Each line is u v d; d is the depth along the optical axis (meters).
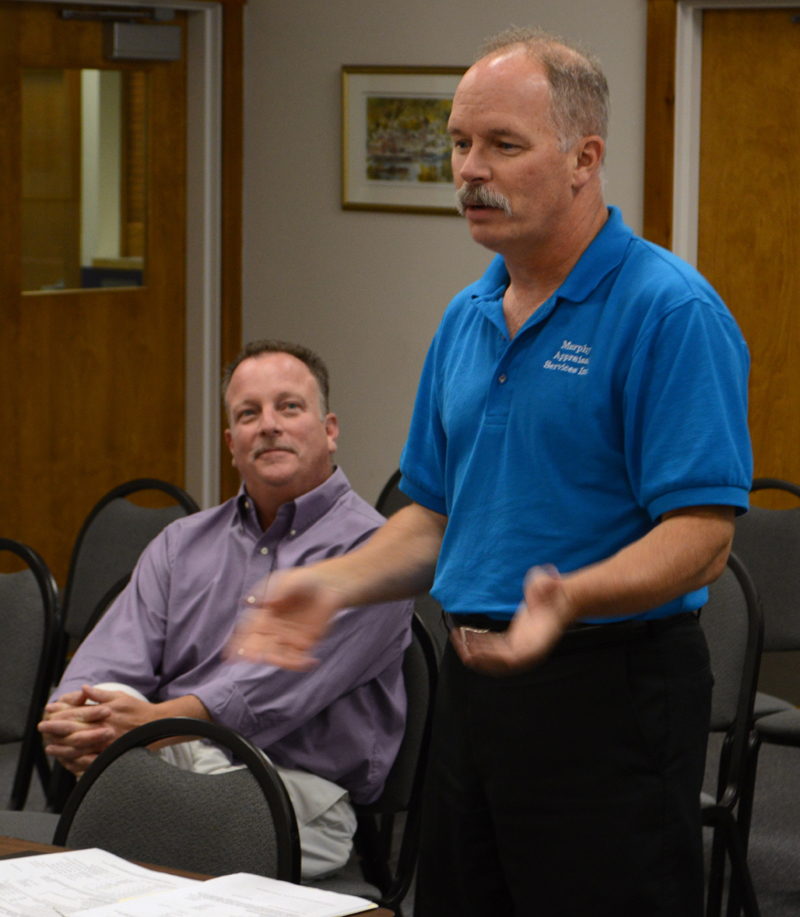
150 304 6.35
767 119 5.16
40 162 5.90
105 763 2.19
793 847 3.90
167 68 6.23
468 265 5.76
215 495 6.57
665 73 5.22
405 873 2.72
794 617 3.96
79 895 1.72
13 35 5.72
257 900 1.69
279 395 2.89
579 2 5.38
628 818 1.85
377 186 5.96
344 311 6.14
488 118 1.79
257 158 6.29
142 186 6.26
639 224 5.41
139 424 6.39
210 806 2.06
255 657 1.80
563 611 1.58
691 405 1.73
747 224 5.25
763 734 3.38
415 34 5.76
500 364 1.92
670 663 1.86
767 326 5.27
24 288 5.93
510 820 1.93
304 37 6.07
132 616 2.95
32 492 6.04
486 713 1.93
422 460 2.17
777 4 5.02
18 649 3.35
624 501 1.83
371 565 2.03
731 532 1.75
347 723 2.68
